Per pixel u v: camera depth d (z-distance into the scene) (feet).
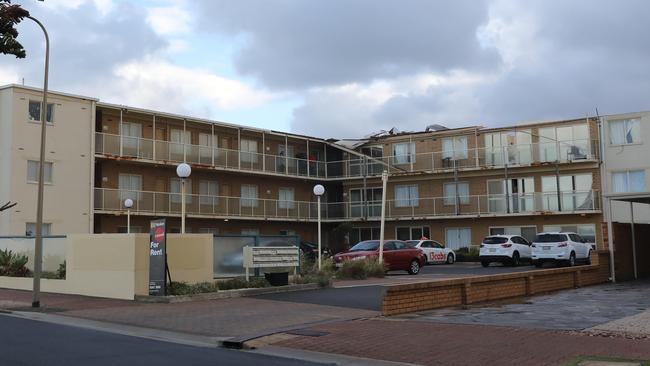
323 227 157.69
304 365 30.17
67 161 109.09
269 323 42.91
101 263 61.77
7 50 24.95
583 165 126.82
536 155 131.44
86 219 110.83
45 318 48.42
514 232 134.10
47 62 57.47
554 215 128.88
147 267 59.88
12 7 25.09
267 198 147.95
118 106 118.11
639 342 33.04
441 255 120.26
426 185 146.51
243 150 143.74
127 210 112.98
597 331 36.76
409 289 47.16
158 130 128.47
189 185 132.26
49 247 71.00
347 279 79.15
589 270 73.36
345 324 41.65
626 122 123.95
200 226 133.18
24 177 103.60
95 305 54.75
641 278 84.94
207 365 29.86
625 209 120.37
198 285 60.13
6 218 101.55
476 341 34.24
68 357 31.48
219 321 44.32
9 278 72.90
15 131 102.73
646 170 120.88
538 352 31.04
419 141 147.95
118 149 117.70
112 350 33.78
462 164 140.97
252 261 65.67
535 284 61.62
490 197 136.05
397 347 33.50
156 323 44.19
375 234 151.64
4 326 43.70
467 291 51.98
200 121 131.54
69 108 110.32
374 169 150.82
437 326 39.60
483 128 139.54
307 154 154.81
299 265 72.28
